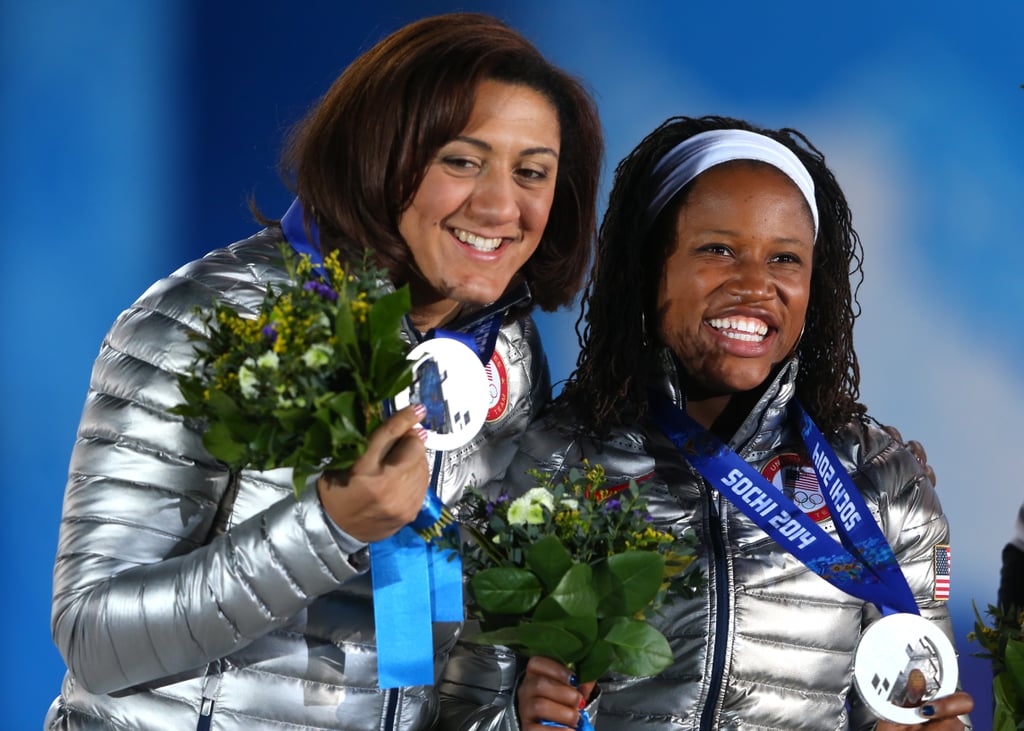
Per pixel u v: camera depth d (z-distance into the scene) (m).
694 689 8.29
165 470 7.06
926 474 9.48
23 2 13.84
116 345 7.31
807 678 8.51
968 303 15.34
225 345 6.43
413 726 7.87
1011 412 15.38
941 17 15.02
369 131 7.46
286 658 7.41
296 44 14.54
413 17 14.73
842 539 8.70
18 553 13.96
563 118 8.06
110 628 6.71
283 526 6.61
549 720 7.29
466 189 7.57
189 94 14.34
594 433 8.95
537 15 15.07
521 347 9.01
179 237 14.40
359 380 6.18
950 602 15.48
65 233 14.08
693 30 15.09
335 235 7.74
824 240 9.25
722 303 8.52
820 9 15.06
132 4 14.05
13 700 13.93
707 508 8.73
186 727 7.27
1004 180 15.14
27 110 13.93
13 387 13.99
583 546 7.17
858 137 15.21
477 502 7.68
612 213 9.23
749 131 9.02
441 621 7.47
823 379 9.25
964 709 8.20
